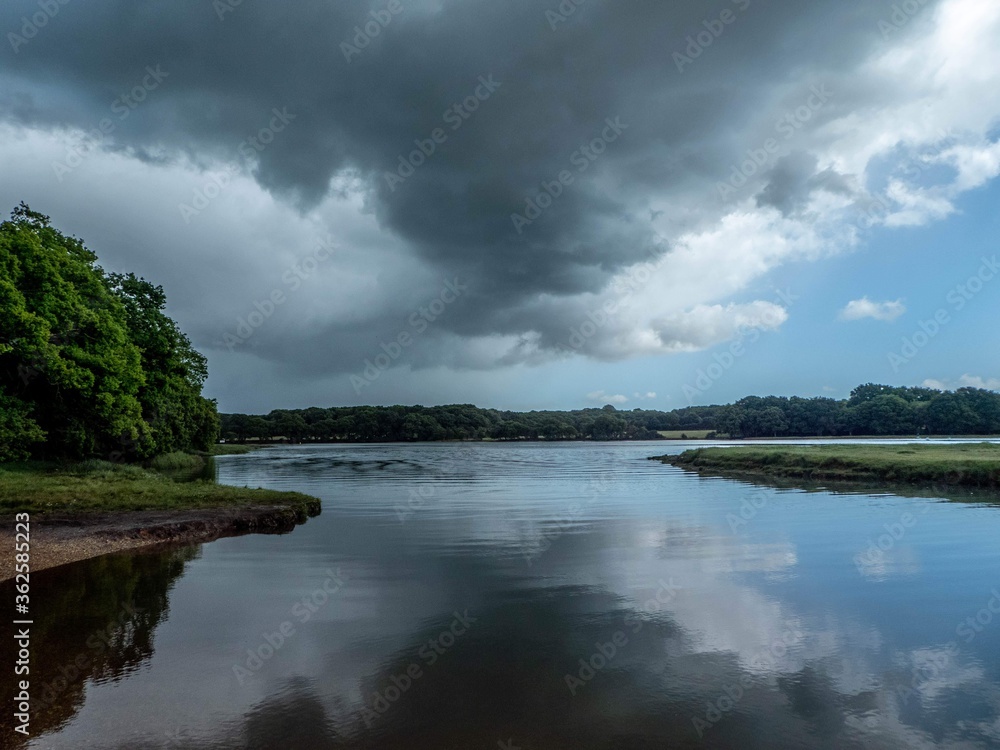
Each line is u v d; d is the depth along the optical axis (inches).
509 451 4633.4
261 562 618.8
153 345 1814.7
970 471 1347.2
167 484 1173.1
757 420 5575.8
